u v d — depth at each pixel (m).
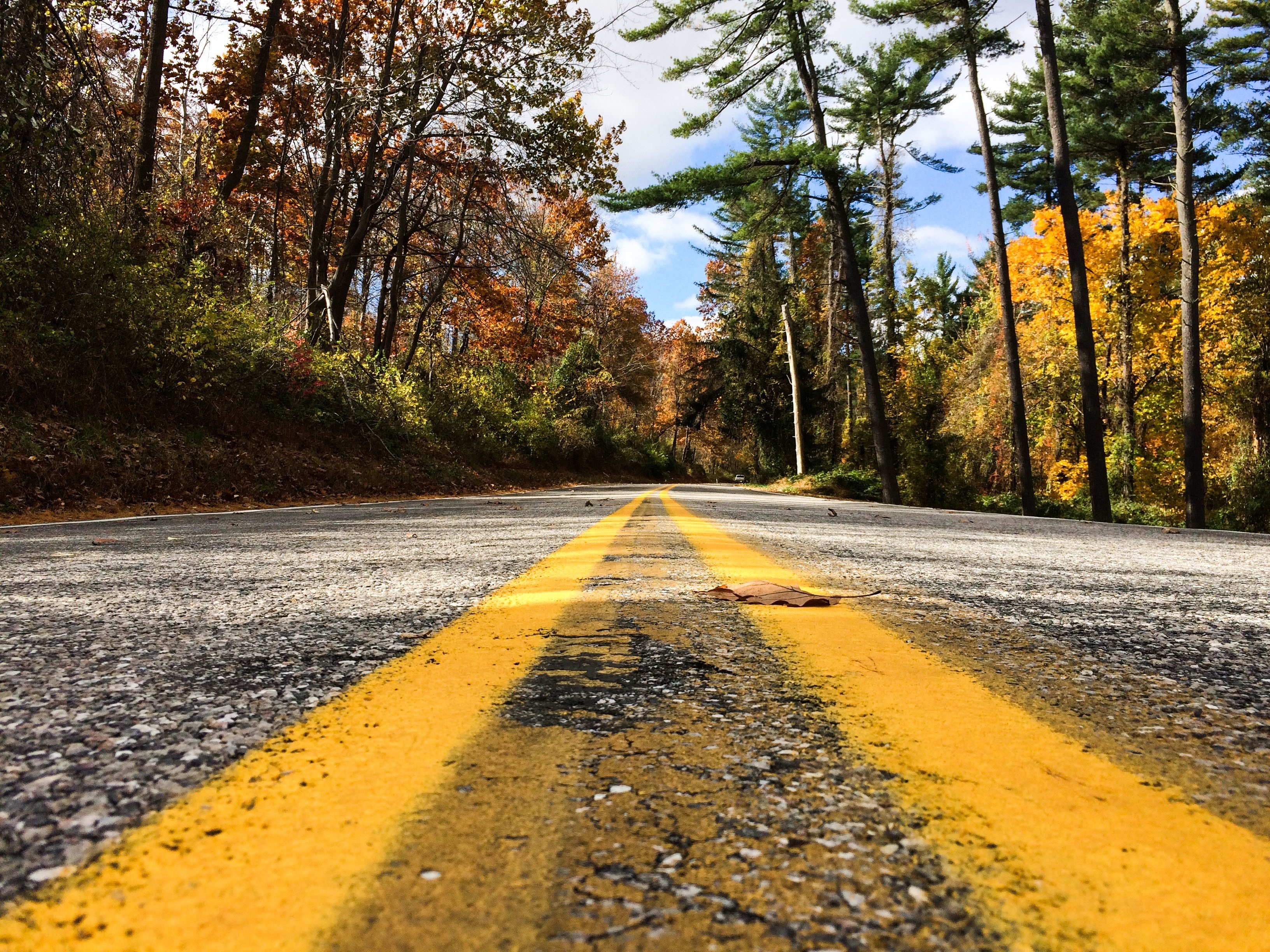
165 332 8.89
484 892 0.43
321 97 16.06
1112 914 0.42
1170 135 18.20
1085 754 0.73
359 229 16.12
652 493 17.02
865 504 13.09
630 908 0.42
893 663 1.13
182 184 12.05
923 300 30.14
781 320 30.98
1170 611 1.81
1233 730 0.83
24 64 7.84
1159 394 27.56
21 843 0.49
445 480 14.16
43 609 1.63
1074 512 24.55
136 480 7.33
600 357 42.97
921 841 0.53
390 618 1.50
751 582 1.87
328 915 0.40
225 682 0.97
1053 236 26.64
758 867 0.48
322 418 12.21
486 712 0.84
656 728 0.79
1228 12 19.33
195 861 0.47
